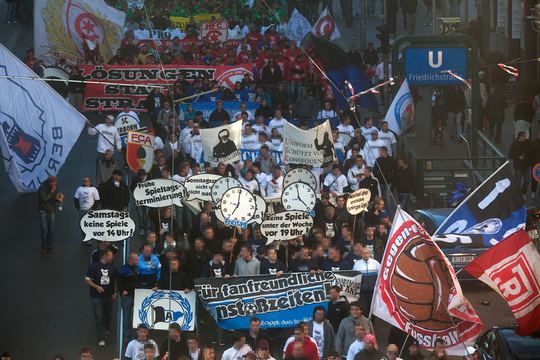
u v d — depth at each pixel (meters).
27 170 51.25
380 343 39.75
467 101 63.31
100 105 70.50
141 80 70.56
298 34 74.88
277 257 42.00
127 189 49.28
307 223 41.09
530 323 30.34
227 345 40.03
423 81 58.19
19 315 42.94
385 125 55.94
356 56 68.19
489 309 42.44
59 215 54.22
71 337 41.03
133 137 49.59
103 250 39.75
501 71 66.88
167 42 76.88
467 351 30.12
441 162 59.91
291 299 39.62
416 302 29.00
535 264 30.16
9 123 50.81
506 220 34.59
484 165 57.72
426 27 87.06
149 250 39.31
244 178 50.03
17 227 52.84
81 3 74.19
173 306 38.69
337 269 40.72
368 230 43.78
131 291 39.28
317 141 52.16
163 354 35.81
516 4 68.06
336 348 36.47
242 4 84.38
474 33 73.69
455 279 27.84
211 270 40.03
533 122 64.19
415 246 28.95
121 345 39.84
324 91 66.12
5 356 33.84
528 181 54.62
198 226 45.41
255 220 42.88
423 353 37.56
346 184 51.09
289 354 35.00
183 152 56.31
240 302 39.47
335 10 94.75
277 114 58.84
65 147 51.25
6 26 90.75
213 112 62.72
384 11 87.12
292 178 48.16
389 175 52.69
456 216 34.75
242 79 68.44
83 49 73.94
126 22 83.44
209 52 73.69
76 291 45.31
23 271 47.34
